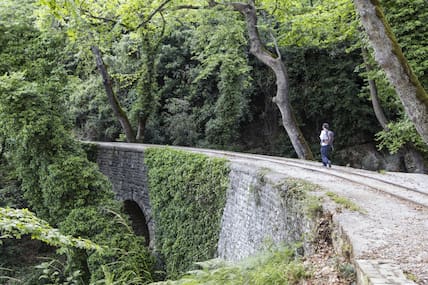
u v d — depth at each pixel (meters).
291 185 8.47
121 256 12.73
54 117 16.22
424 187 8.70
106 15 18.47
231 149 26.83
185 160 15.11
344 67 26.31
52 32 17.58
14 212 6.33
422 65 14.31
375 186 8.88
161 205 16.75
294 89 27.70
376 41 8.07
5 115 15.30
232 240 11.67
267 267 5.52
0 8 17.61
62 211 15.00
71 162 15.32
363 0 8.05
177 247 14.75
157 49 26.72
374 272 3.73
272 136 28.53
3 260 17.03
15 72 16.05
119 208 15.43
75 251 13.55
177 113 28.50
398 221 5.85
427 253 4.40
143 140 27.61
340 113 26.86
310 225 6.69
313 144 27.53
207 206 13.51
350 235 5.11
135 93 29.33
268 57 17.94
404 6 14.54
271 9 19.05
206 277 5.76
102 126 31.52
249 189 10.77
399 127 15.44
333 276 4.63
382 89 17.56
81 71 27.80
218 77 27.66
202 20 20.98
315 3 21.72
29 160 16.61
